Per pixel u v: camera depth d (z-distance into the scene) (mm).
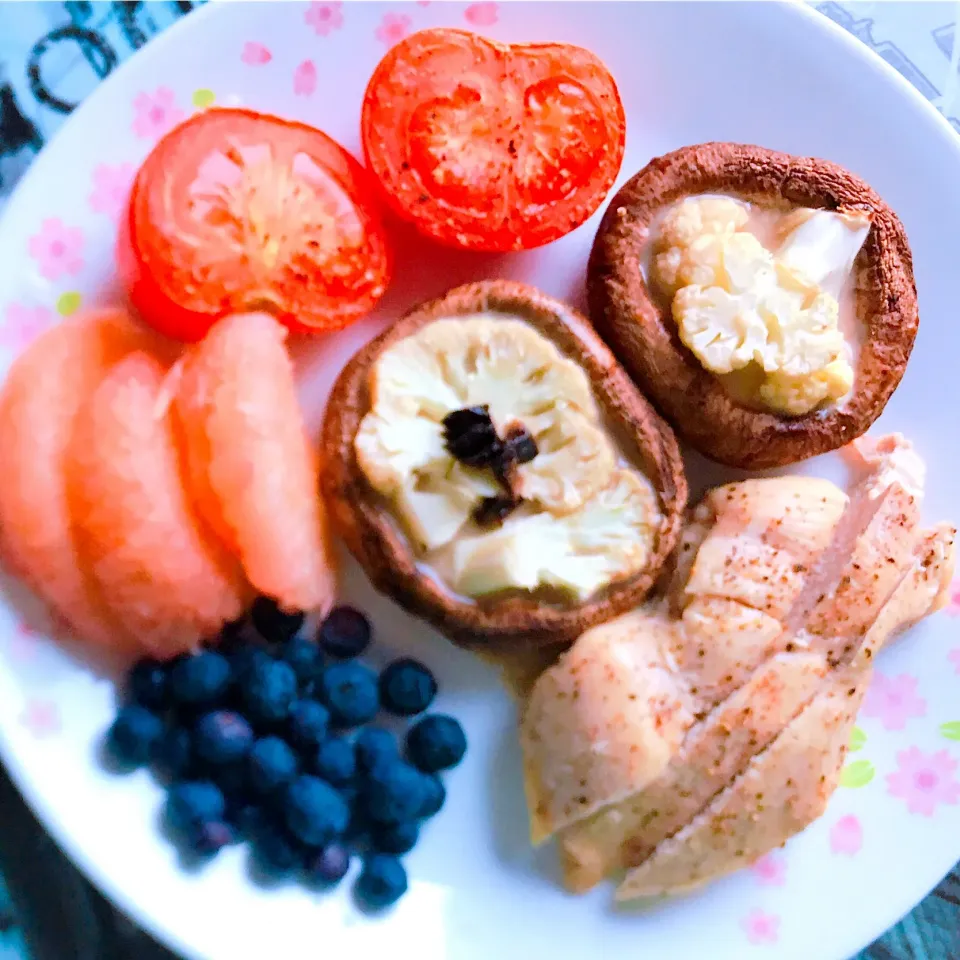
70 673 255
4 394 255
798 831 270
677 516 276
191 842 253
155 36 278
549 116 281
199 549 252
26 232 262
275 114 281
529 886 272
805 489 282
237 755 255
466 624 266
